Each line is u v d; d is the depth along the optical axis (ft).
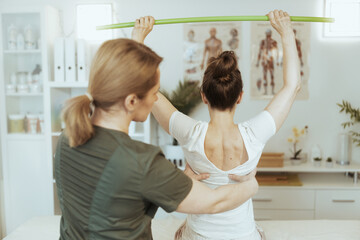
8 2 9.98
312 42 9.68
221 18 3.96
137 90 2.53
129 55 2.49
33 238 5.76
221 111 3.60
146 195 2.50
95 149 2.58
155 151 2.63
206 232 3.71
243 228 3.70
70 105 2.49
